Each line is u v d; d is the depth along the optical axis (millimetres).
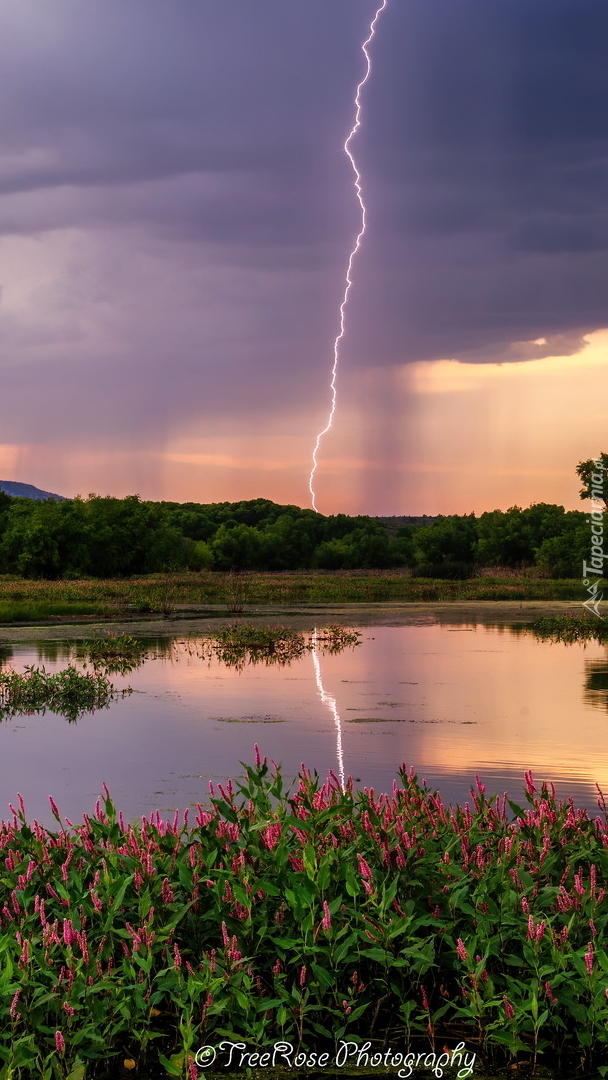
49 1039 4852
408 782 7086
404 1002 5262
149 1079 4957
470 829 6199
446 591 68688
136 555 92812
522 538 127250
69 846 6086
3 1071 4543
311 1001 5348
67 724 15688
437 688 20172
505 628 37844
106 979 4918
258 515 183250
